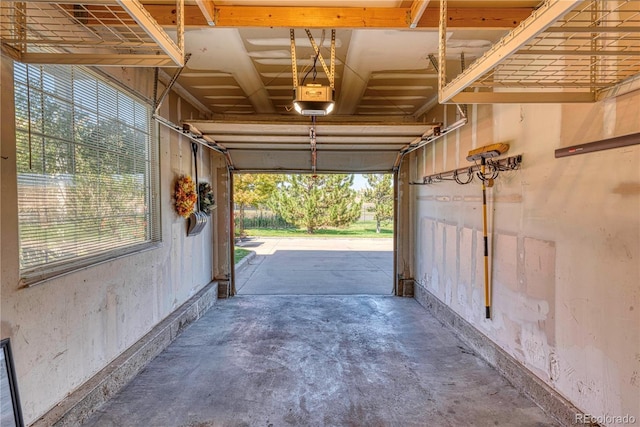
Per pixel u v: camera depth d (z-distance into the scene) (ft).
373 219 63.05
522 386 8.26
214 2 6.97
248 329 12.46
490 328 9.87
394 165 16.94
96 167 8.02
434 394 8.16
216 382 8.68
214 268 16.89
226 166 16.78
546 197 7.47
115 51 8.37
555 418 7.16
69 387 6.89
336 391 8.29
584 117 6.40
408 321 13.38
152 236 10.79
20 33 5.65
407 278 17.15
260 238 47.21
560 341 7.11
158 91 10.94
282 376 9.00
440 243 13.64
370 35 8.46
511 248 8.80
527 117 8.10
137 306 9.60
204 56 9.88
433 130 11.44
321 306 15.38
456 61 10.17
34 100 6.21
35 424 5.96
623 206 5.63
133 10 3.87
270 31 8.38
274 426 6.96
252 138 13.35
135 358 8.97
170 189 11.80
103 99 8.25
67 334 6.84
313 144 13.89
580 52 4.75
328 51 9.55
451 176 12.42
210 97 13.84
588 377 6.40
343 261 28.53
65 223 7.03
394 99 14.02
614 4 5.54
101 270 7.96
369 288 19.08
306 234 51.62
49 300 6.37
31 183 6.17
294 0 6.93
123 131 9.12
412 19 7.08
